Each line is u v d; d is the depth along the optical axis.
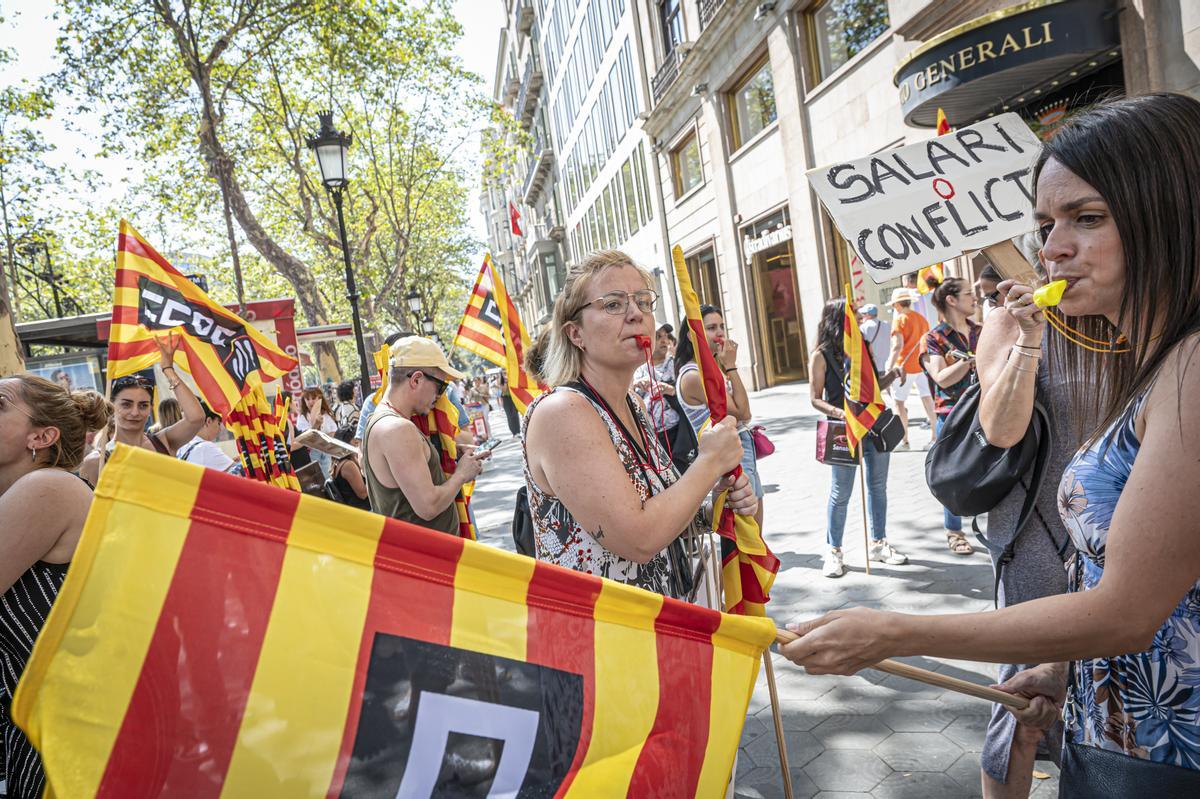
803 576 4.80
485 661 1.22
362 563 1.15
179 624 1.01
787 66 13.55
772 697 1.59
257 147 21.92
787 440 9.79
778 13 13.59
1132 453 1.15
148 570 1.00
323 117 11.11
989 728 2.04
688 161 20.17
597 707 1.31
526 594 1.28
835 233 13.34
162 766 0.98
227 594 1.04
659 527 1.63
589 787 1.27
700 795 1.39
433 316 36.19
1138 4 6.89
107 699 0.97
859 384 4.47
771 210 15.60
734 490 1.91
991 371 2.01
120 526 0.99
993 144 2.80
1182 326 1.08
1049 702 1.62
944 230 2.71
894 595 4.27
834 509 4.74
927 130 10.08
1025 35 7.17
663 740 1.37
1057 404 1.90
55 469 1.99
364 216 28.28
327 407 9.72
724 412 1.84
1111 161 1.12
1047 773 2.61
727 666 1.47
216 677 1.02
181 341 4.02
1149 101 1.14
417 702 1.15
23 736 1.95
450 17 22.34
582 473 1.66
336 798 1.08
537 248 44.53
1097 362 1.40
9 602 1.90
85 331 12.46
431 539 1.19
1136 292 1.12
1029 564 2.02
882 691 3.34
